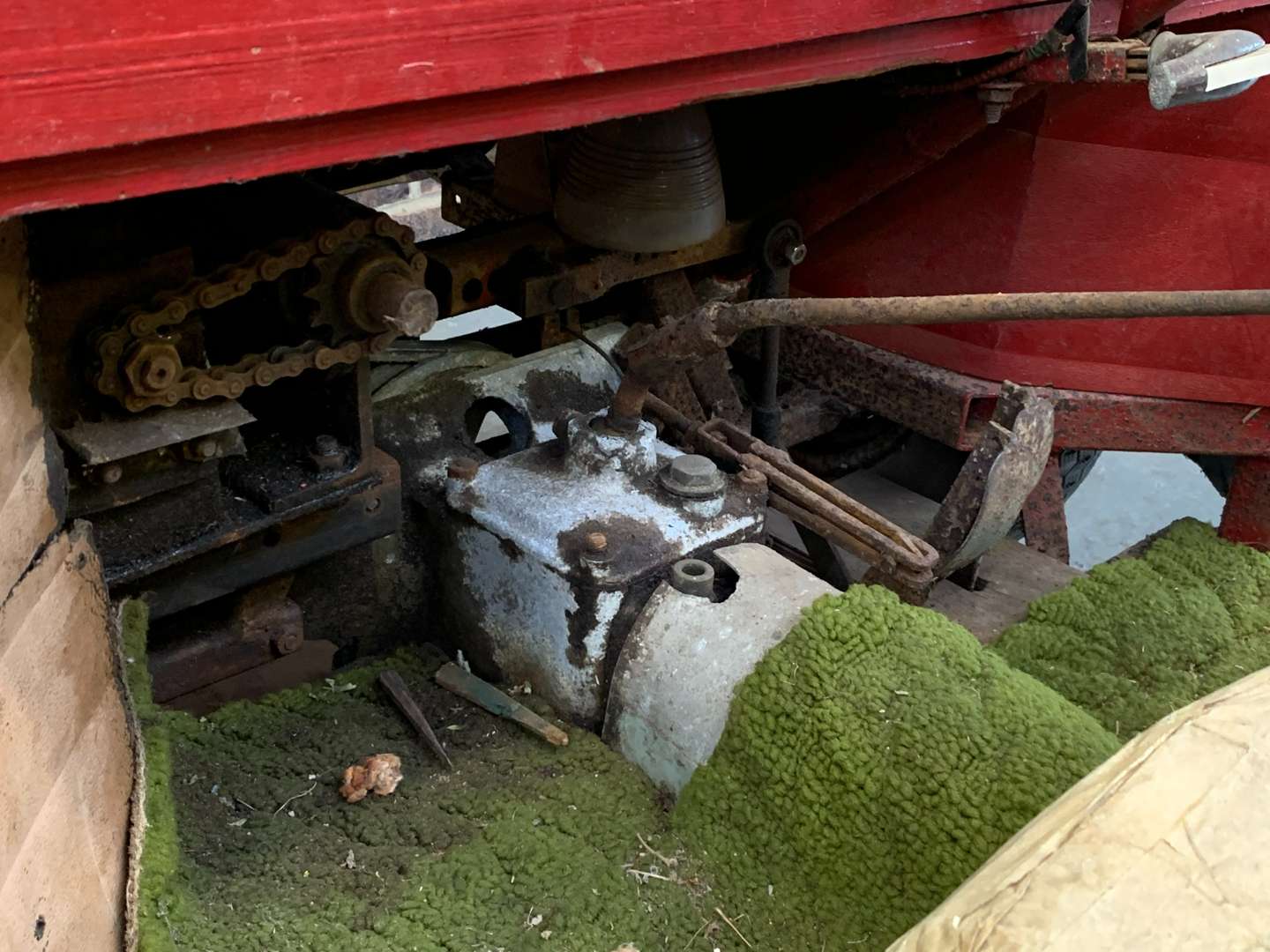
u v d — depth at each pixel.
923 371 2.93
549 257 2.37
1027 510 3.08
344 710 2.11
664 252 2.50
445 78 1.26
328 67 1.17
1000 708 1.69
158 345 1.57
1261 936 1.09
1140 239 2.67
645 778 1.97
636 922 1.72
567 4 1.34
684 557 2.04
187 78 1.08
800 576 1.99
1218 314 1.35
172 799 1.69
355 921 1.68
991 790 1.61
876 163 2.60
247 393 2.08
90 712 1.39
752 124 2.98
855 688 1.74
